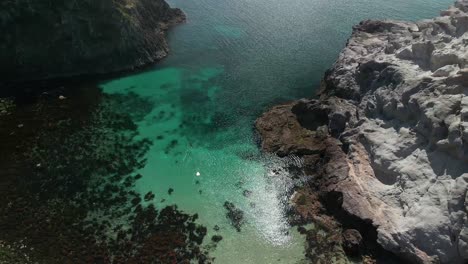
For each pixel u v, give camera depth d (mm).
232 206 50812
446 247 41000
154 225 47750
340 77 66312
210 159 58000
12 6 68125
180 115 66625
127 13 79938
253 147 60281
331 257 44438
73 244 44906
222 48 87812
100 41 74250
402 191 47000
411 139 49906
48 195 50562
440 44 55938
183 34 93250
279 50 87250
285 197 52125
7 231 45719
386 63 60500
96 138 60156
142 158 57438
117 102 68500
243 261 44125
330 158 54969
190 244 45656
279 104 69562
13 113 62750
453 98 48000
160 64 81250
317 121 62562
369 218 45219
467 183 42125
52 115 63469
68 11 71312
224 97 71562
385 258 43812
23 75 69875
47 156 56000
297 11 104938
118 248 44781
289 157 57938
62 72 72312
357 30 80688
